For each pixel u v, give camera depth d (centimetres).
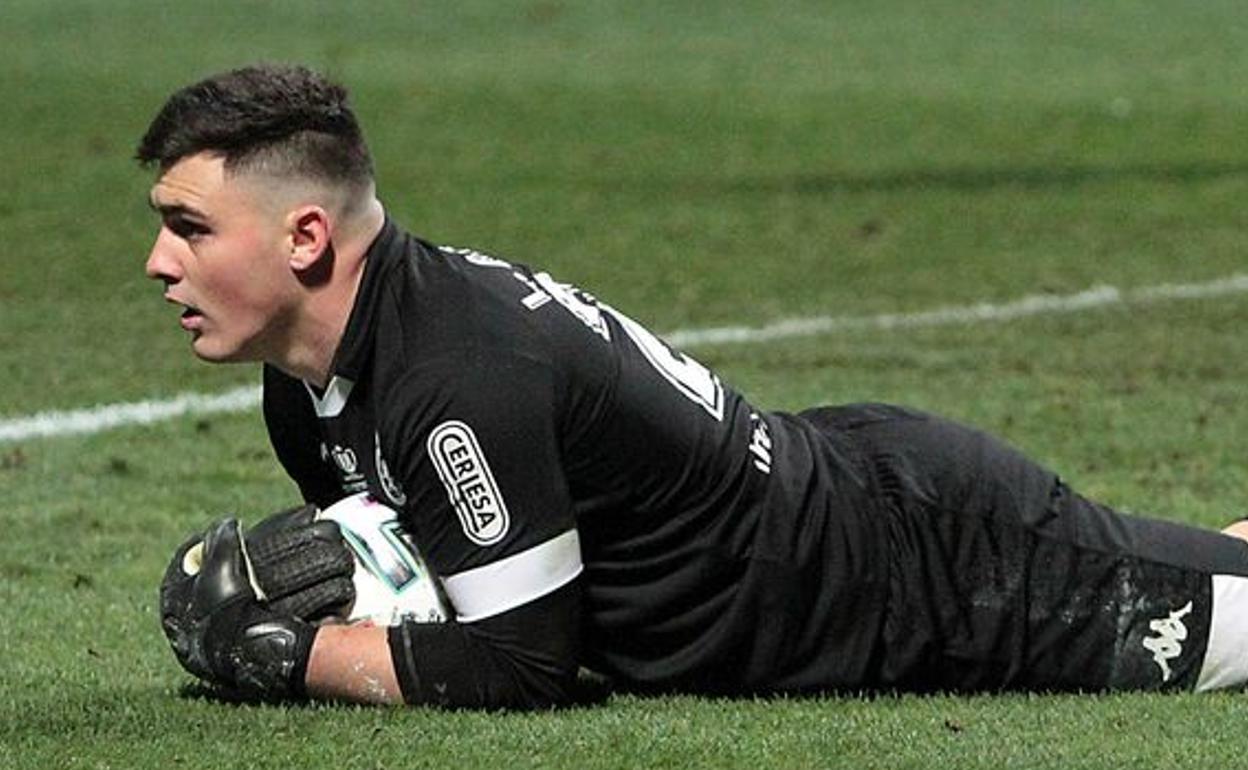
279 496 2319
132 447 2522
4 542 2128
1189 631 1588
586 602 1532
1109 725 1503
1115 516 1608
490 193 4297
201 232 1473
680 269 3678
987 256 3834
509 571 1466
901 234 4022
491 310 1472
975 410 2730
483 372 1455
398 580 1523
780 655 1545
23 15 6800
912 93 5700
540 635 1480
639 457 1495
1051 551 1573
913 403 2764
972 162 4784
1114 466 2477
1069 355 3069
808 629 1545
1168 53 6469
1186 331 3247
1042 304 3434
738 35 6694
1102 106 5544
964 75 6012
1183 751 1440
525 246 3831
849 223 4106
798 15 7125
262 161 1462
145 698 1561
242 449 2519
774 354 3052
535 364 1464
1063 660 1581
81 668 1677
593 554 1520
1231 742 1464
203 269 1476
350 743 1427
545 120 5184
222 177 1463
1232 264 3791
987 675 1577
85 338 3092
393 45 6347
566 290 1526
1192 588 1588
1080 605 1575
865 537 1551
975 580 1565
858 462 1578
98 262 3612
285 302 1480
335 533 1534
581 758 1402
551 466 1468
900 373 2941
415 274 1483
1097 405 2767
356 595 1526
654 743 1431
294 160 1463
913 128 5200
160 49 6128
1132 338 3194
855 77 5953
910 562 1559
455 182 4400
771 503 1530
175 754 1413
